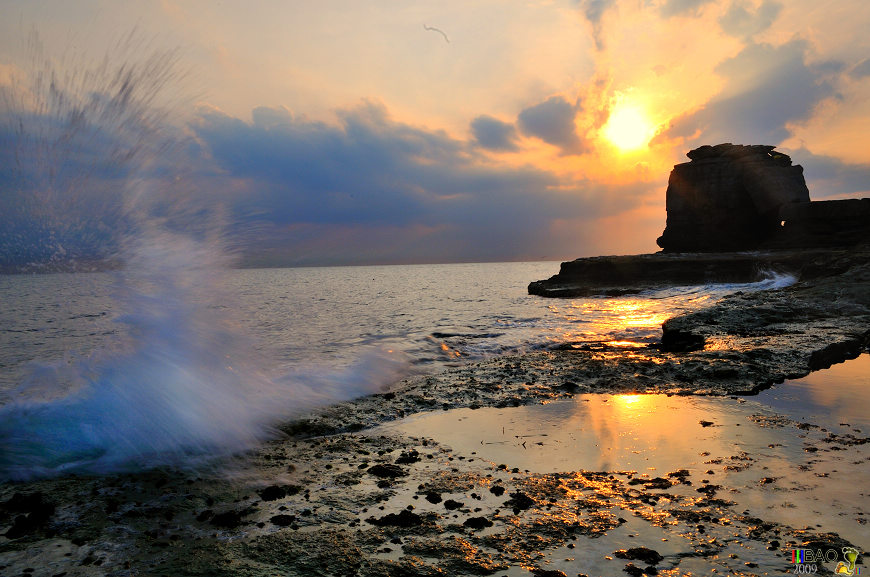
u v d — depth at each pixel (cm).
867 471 458
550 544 348
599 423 643
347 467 521
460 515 398
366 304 3706
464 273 16438
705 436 573
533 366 1038
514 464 512
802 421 622
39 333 2011
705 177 6569
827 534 348
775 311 1538
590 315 2481
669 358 1022
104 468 511
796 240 5291
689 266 4894
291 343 1568
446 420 693
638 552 330
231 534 375
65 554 348
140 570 326
